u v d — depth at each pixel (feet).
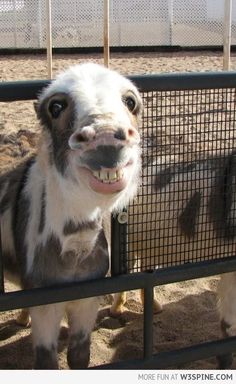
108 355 5.77
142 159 5.01
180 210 5.38
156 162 5.21
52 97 3.80
